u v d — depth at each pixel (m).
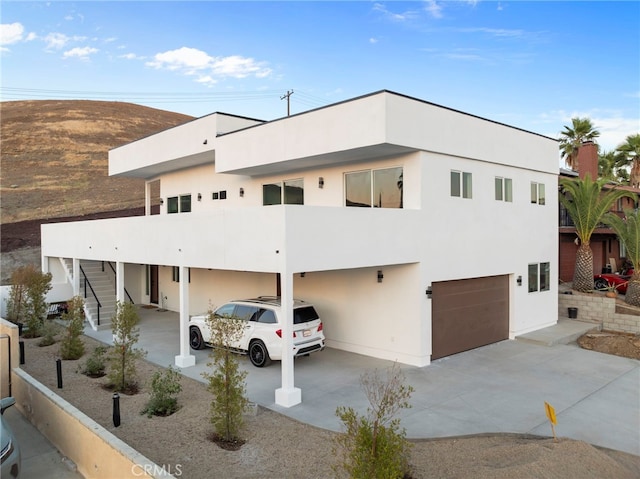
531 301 16.88
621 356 13.93
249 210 10.63
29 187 56.06
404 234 12.25
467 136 13.99
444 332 13.61
